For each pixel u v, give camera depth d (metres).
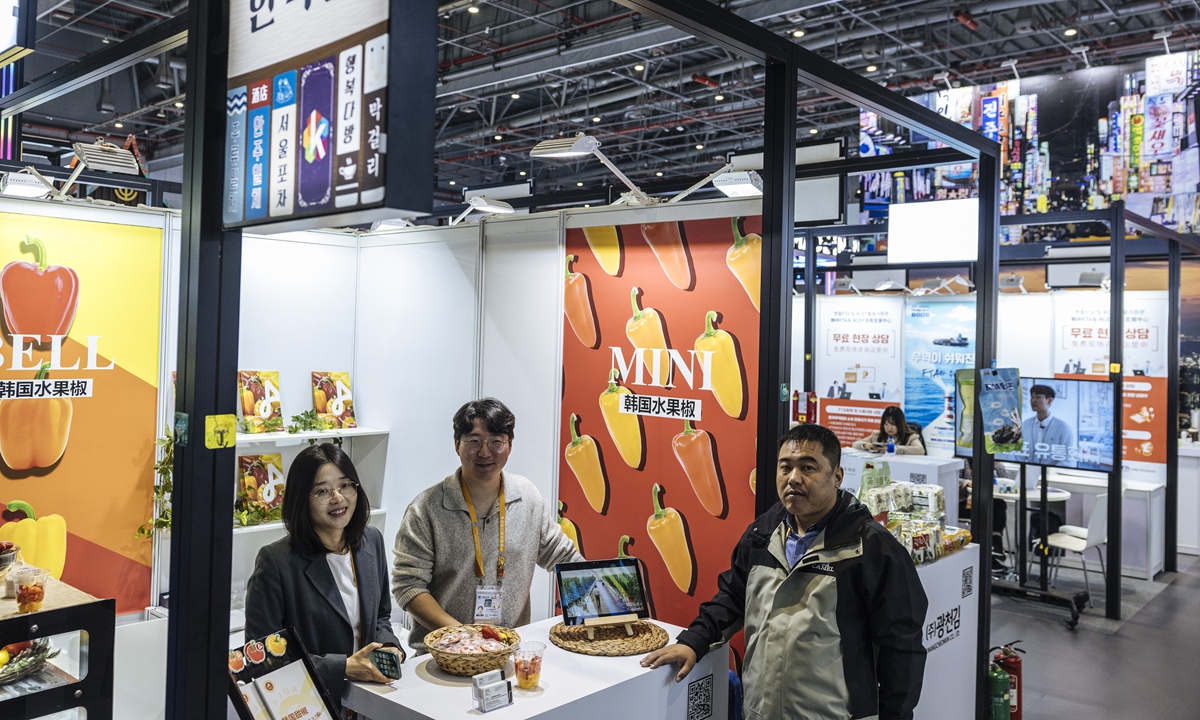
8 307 4.05
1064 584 7.55
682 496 3.73
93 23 9.46
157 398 4.53
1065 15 9.16
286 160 1.47
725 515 3.59
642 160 15.88
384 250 5.07
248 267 4.77
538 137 13.41
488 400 2.93
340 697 2.23
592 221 4.06
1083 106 9.00
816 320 9.18
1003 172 9.41
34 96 2.88
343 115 1.36
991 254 4.14
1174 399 8.16
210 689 1.70
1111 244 6.43
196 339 1.65
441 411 4.73
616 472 3.96
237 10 1.60
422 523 2.93
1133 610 6.77
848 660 2.48
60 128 12.48
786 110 2.77
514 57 9.52
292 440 4.85
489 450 2.87
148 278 4.48
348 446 5.23
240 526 4.65
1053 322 8.53
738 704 2.97
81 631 2.18
